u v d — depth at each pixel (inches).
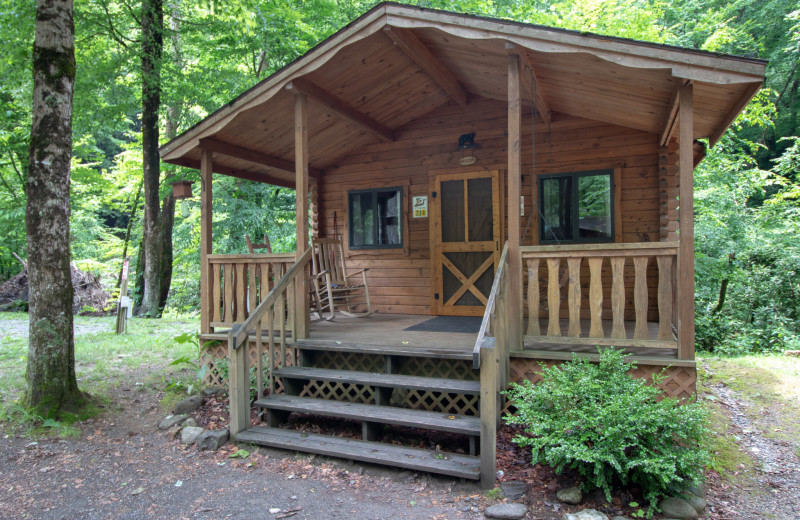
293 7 430.9
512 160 163.9
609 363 140.3
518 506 116.4
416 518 116.3
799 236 388.8
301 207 194.7
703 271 391.2
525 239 245.8
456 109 261.0
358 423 173.8
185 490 133.4
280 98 201.6
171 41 470.0
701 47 503.5
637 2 521.7
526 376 163.2
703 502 119.5
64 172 185.9
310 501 125.6
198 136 207.9
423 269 269.4
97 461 152.3
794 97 610.5
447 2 448.1
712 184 431.8
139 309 468.1
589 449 118.2
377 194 280.8
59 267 185.0
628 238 229.3
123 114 438.6
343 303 263.3
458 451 148.7
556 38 149.3
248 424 166.9
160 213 489.1
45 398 178.5
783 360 269.6
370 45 186.9
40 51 180.7
